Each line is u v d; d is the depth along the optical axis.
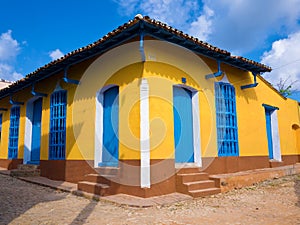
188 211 5.95
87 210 6.05
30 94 12.11
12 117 13.42
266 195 7.66
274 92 13.16
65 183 9.23
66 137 9.86
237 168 9.87
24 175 10.48
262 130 11.63
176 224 5.04
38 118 12.05
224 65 10.20
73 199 7.20
